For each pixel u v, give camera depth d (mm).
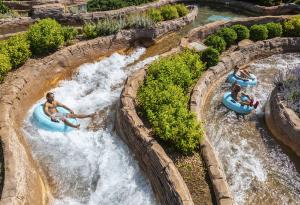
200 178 11055
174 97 13477
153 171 11453
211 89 17141
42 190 11305
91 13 21172
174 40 21234
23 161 11195
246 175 12539
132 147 12695
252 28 21297
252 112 15781
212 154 11695
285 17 22750
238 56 19266
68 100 15773
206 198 10477
